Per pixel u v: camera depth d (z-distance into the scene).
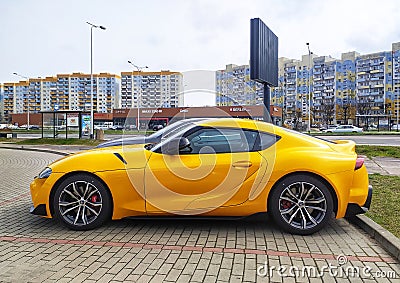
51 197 4.69
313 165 4.36
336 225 4.82
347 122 77.50
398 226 4.42
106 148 5.16
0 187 7.95
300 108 82.56
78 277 3.29
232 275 3.32
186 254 3.83
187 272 3.39
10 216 5.43
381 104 84.06
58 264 3.59
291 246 4.05
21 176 9.67
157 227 4.77
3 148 21.12
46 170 4.76
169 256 3.78
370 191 4.55
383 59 83.56
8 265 3.57
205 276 3.30
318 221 4.38
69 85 85.56
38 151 18.95
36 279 3.25
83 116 28.02
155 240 4.27
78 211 4.66
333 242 4.17
